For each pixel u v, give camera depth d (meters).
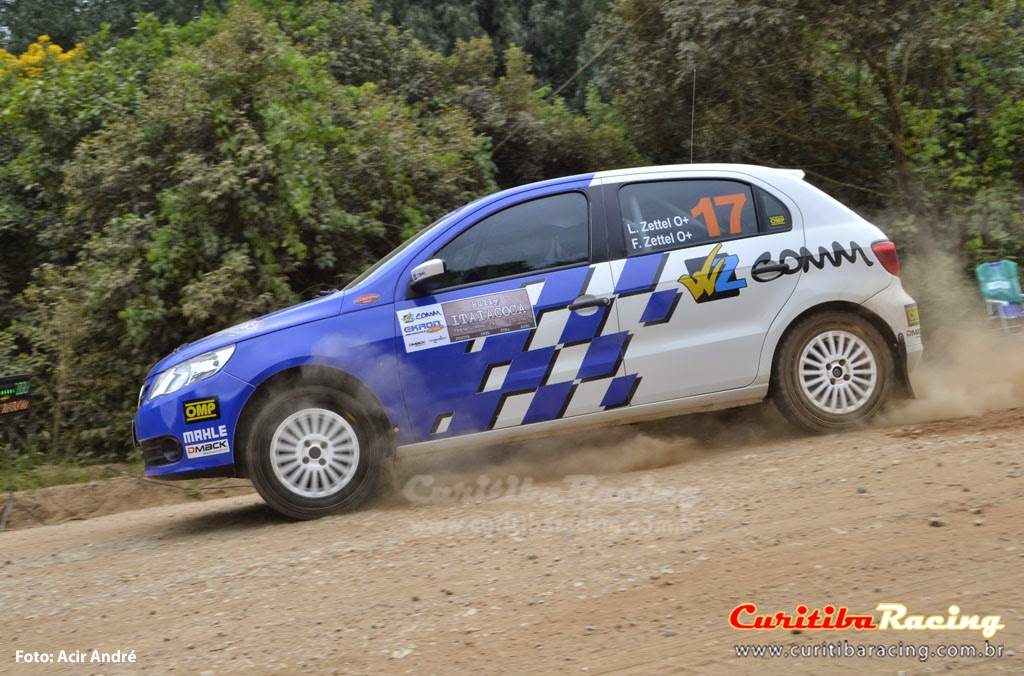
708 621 3.54
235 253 9.45
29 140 11.71
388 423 5.91
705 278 6.14
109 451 9.79
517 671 3.31
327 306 6.02
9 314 11.34
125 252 9.64
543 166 14.38
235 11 10.47
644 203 6.25
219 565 5.02
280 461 5.80
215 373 5.86
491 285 6.02
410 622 3.84
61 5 19.62
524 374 5.98
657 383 6.09
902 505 4.50
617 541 4.55
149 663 3.74
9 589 5.09
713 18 10.78
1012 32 11.23
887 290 6.38
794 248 6.29
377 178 10.73
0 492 8.33
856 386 6.36
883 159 12.05
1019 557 3.77
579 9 20.12
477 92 14.37
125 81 11.95
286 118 9.68
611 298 6.03
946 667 3.09
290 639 3.81
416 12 19.66
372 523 5.52
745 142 12.30
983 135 11.39
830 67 11.49
